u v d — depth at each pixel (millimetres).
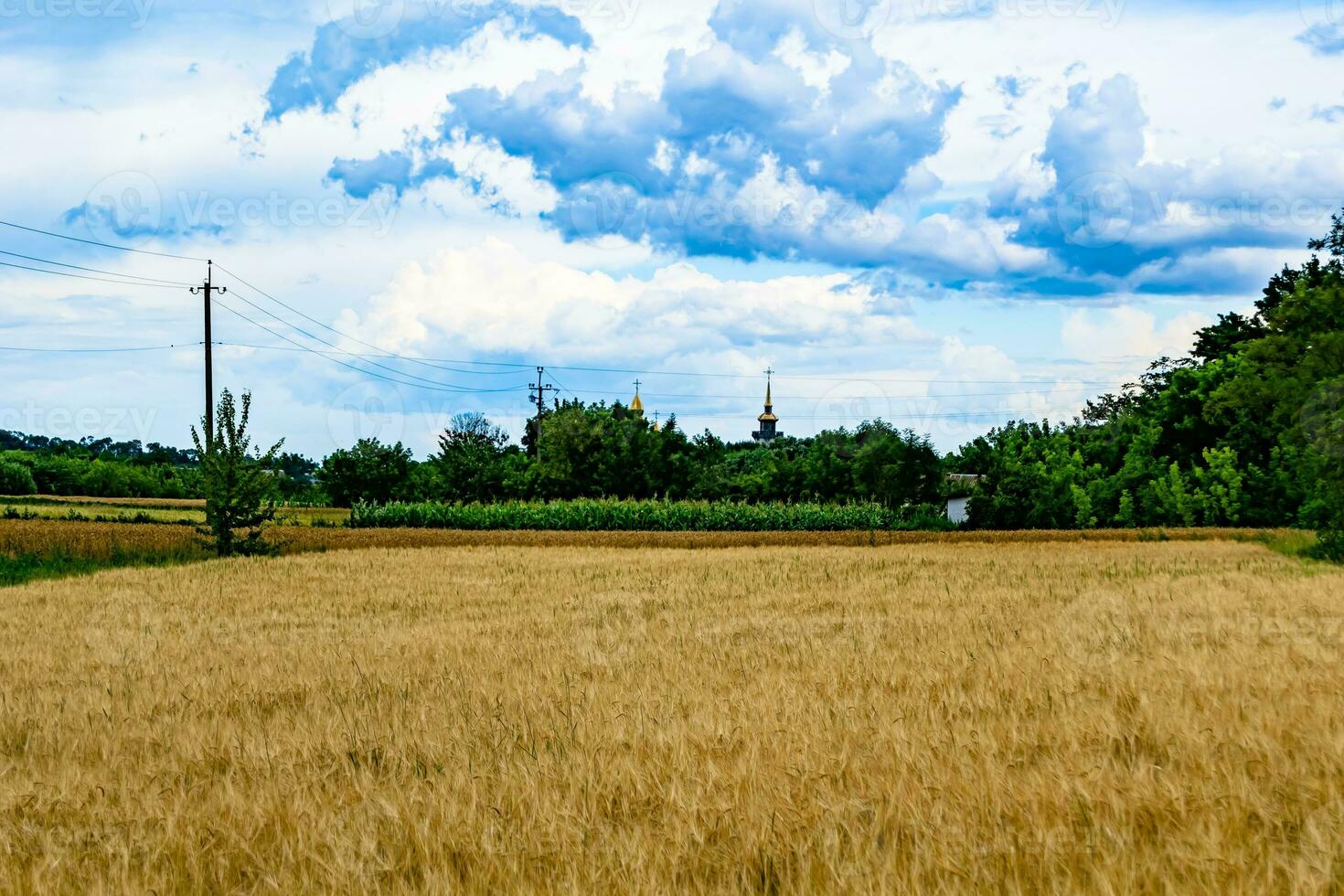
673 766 6402
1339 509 29625
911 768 6152
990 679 9078
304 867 4992
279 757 7117
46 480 98750
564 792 6043
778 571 26625
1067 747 6484
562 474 76062
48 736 8148
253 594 21766
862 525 57000
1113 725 6828
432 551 36781
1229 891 4105
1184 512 56000
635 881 4598
